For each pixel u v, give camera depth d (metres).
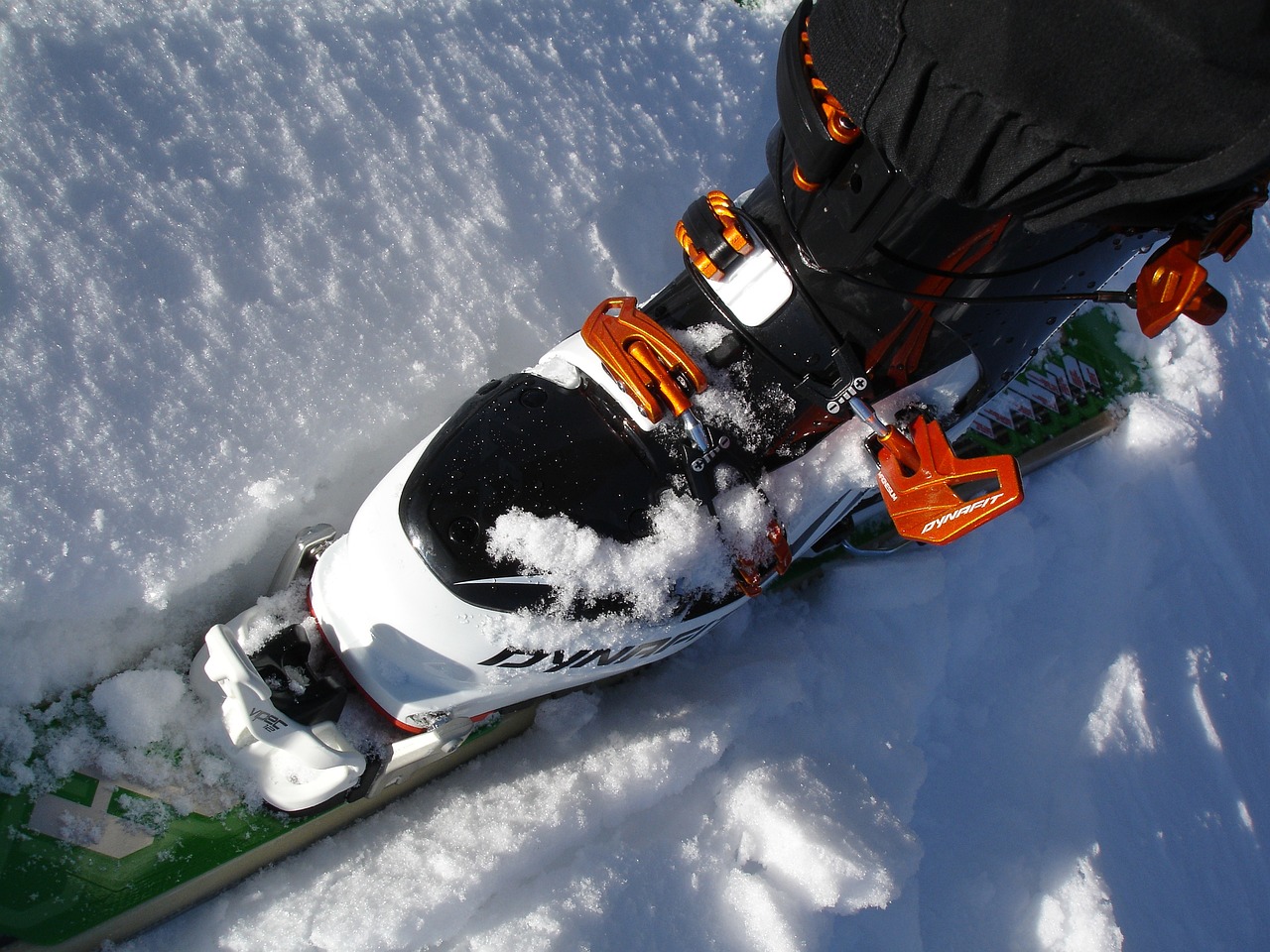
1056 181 1.00
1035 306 1.39
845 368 1.36
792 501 1.49
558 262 2.02
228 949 1.36
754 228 1.42
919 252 1.25
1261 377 2.92
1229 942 1.95
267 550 1.67
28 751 1.37
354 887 1.44
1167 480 2.47
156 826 1.38
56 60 1.67
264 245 1.74
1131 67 0.86
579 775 1.62
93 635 1.48
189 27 1.82
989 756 2.01
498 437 1.38
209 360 1.63
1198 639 2.32
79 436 1.50
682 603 1.43
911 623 2.04
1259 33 0.82
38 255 1.56
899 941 1.68
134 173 1.67
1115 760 2.03
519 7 2.21
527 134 2.08
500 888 1.49
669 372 1.39
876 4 1.00
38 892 1.29
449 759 1.58
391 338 1.80
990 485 1.52
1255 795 2.19
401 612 1.35
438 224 1.91
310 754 1.31
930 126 1.02
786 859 1.62
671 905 1.54
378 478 1.79
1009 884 1.84
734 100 2.42
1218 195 1.06
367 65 1.96
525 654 1.37
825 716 1.87
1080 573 2.29
